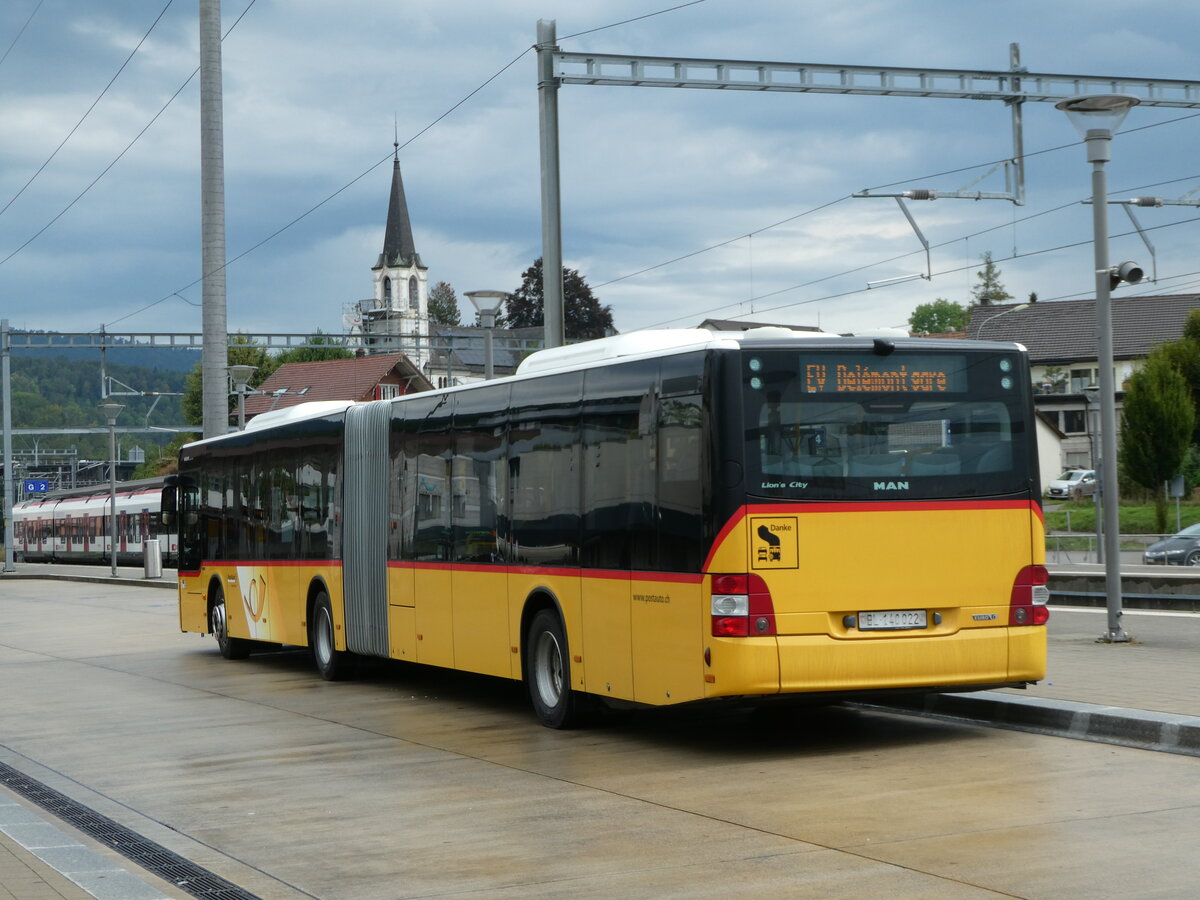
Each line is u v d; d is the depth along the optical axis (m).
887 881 7.02
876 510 11.01
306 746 12.64
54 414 156.75
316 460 18.69
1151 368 60.75
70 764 12.23
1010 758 10.40
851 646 10.80
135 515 66.44
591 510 12.34
